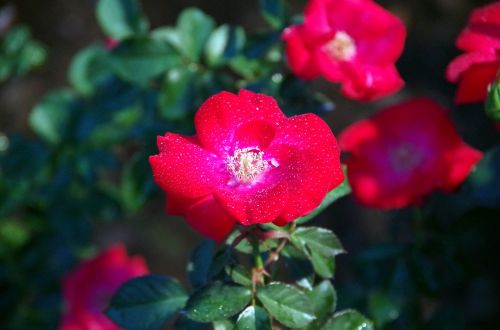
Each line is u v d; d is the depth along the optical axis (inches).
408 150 19.1
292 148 15.0
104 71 19.4
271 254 15.2
